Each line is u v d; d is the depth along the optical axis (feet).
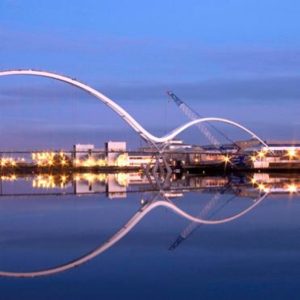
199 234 97.50
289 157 604.49
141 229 105.91
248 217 122.11
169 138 544.21
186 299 55.01
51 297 56.34
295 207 141.79
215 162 590.96
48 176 510.58
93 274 66.54
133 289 59.26
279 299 54.29
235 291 57.62
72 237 97.04
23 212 144.25
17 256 79.61
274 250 80.64
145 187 263.08
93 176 471.21
